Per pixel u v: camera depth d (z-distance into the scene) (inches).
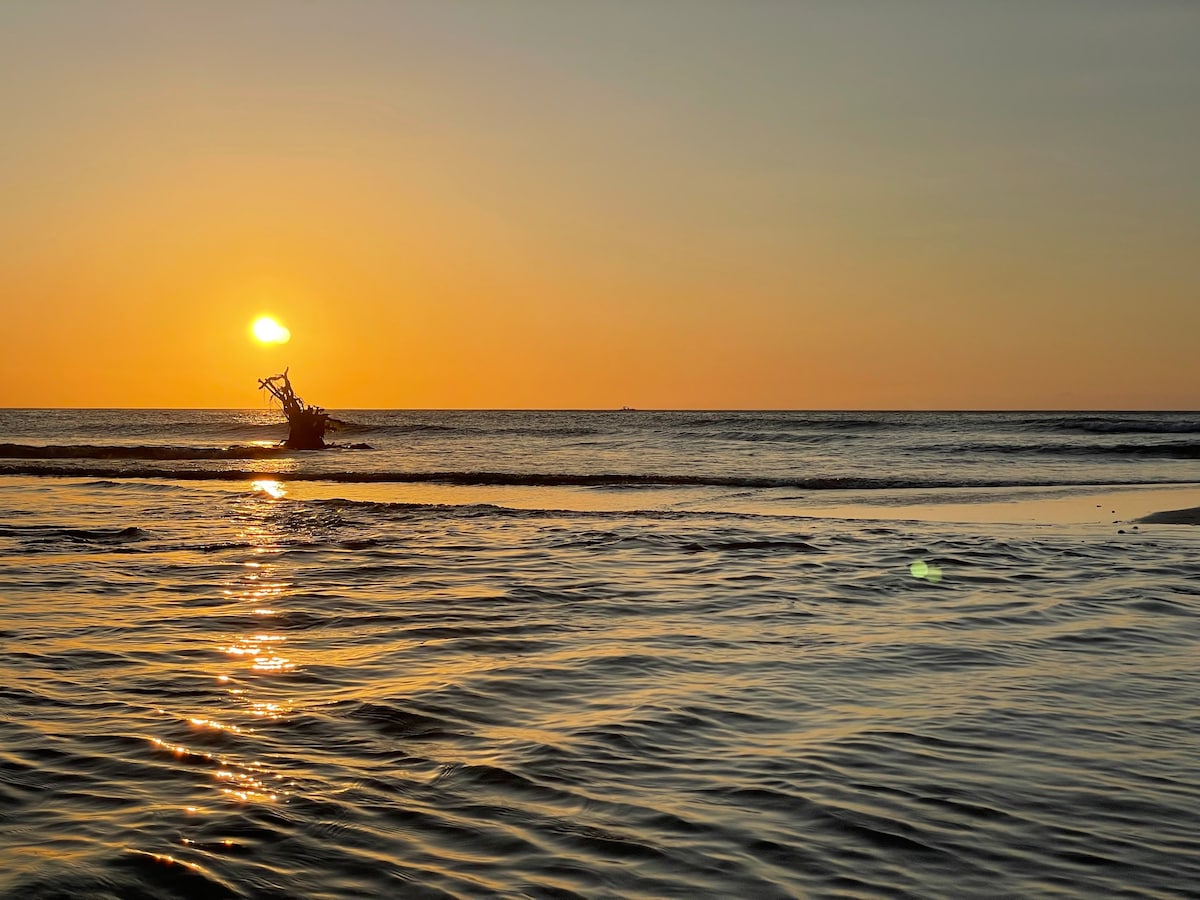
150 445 2637.8
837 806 219.9
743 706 301.6
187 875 181.6
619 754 255.0
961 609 469.1
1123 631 416.8
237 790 226.4
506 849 196.1
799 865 189.9
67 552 657.6
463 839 200.7
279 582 541.0
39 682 323.0
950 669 350.3
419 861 190.1
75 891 173.8
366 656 366.3
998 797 225.9
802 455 1987.0
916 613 459.5
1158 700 308.5
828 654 373.7
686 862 190.7
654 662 359.3
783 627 426.3
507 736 270.1
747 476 1439.5
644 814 214.8
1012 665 356.2
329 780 233.8
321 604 474.9
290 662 355.9
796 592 518.0
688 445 2396.7
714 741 267.0
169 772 237.6
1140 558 643.5
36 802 217.3
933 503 1085.8
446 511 956.0
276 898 173.9
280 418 5703.7
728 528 824.9
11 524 827.4
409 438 2957.7
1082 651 378.9
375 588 523.8
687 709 297.4
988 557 647.8
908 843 200.2
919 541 734.5
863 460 1825.8
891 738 269.4
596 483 1346.0
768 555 661.3
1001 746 262.5
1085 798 225.3
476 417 6382.9
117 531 775.7
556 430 3405.5
